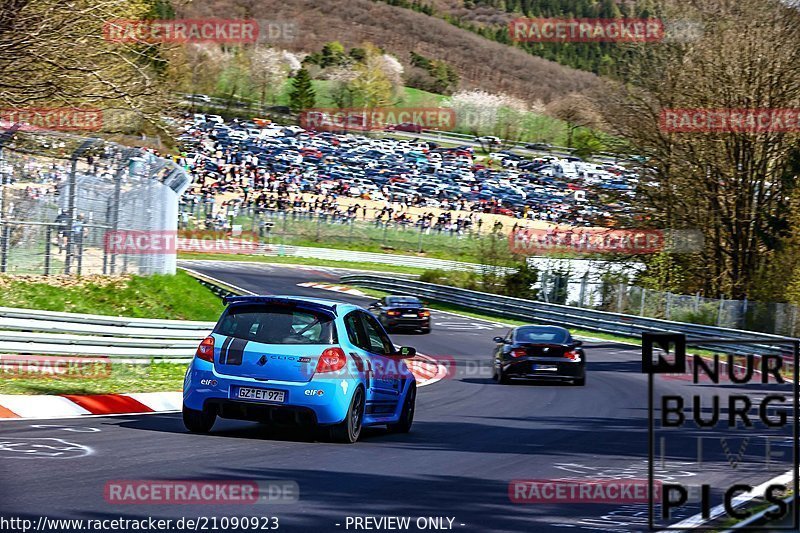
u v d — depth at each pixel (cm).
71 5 5528
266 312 2912
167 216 7244
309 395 2805
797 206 10450
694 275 11119
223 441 2766
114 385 4025
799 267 10344
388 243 18662
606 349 8944
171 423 3136
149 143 6931
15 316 4162
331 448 2773
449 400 4794
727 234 10994
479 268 14750
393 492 2108
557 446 3148
